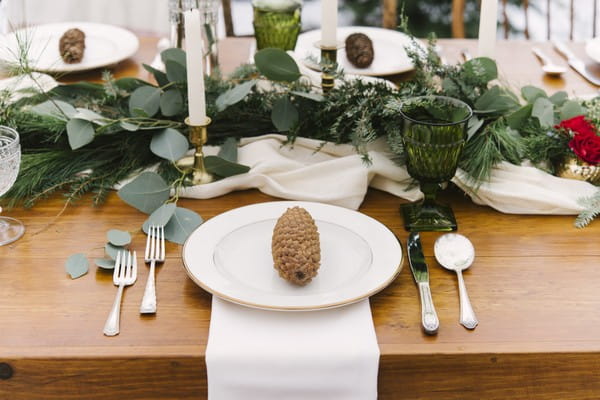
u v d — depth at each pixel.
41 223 1.15
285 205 1.14
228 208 1.20
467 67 1.30
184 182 1.24
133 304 0.97
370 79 1.36
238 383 0.88
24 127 1.28
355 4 3.80
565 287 1.01
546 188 1.21
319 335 0.90
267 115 1.36
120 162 1.28
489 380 0.91
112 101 1.38
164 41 1.89
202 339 0.91
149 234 1.10
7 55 1.36
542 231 1.14
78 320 0.94
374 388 0.89
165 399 0.91
